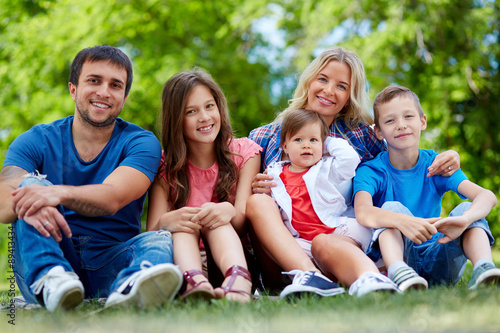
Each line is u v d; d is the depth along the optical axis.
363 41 9.09
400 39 8.63
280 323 1.50
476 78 9.08
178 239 2.20
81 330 1.56
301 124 2.69
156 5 10.29
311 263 2.18
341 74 2.93
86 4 9.96
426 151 2.74
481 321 1.45
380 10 9.39
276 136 2.99
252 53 11.60
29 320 1.70
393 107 2.66
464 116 9.24
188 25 10.58
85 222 2.39
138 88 9.45
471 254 2.26
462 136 9.23
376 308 1.60
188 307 1.76
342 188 2.67
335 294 1.99
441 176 2.64
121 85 2.49
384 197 2.67
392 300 1.70
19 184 2.12
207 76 2.73
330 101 2.94
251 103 10.55
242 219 2.45
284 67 11.21
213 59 10.43
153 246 2.08
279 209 2.61
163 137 2.71
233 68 10.55
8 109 10.53
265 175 2.67
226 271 2.08
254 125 10.91
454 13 8.99
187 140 2.72
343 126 3.04
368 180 2.64
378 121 2.73
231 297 1.94
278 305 1.78
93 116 2.43
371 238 2.49
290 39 10.86
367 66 8.91
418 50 9.15
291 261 2.21
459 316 1.49
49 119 9.66
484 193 2.43
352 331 1.41
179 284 1.85
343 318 1.51
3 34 10.82
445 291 1.93
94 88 2.42
